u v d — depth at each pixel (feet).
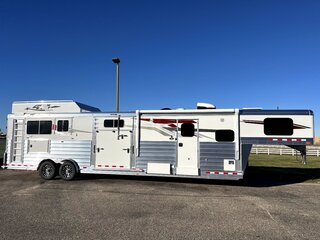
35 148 33.88
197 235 15.51
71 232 15.71
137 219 18.20
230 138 28.94
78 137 32.83
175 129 30.32
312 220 18.38
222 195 25.61
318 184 32.09
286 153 84.07
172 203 22.45
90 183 31.17
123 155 31.48
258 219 18.51
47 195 24.98
